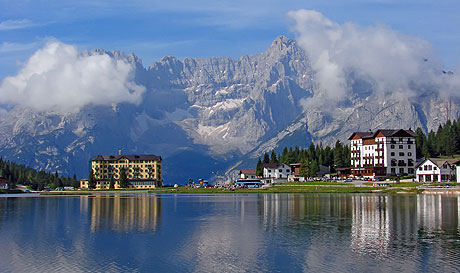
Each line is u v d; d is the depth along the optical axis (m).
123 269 81.19
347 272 77.94
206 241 103.25
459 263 82.12
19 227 125.69
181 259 87.25
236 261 85.56
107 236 110.31
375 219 132.38
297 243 99.69
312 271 78.88
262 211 159.50
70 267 82.56
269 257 87.94
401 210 152.75
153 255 90.44
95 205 199.62
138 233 114.50
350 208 161.38
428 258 85.62
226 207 179.00
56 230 120.00
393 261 83.75
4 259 87.75
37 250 95.06
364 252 90.56
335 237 105.81
